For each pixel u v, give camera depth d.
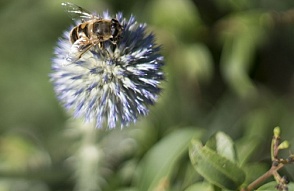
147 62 0.40
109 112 0.41
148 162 0.41
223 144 0.39
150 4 0.52
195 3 0.52
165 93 0.50
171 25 0.51
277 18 0.52
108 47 0.40
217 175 0.38
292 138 0.52
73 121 0.47
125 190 0.45
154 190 0.42
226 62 0.51
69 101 0.41
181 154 0.43
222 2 0.52
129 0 0.52
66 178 0.48
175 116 0.50
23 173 0.48
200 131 0.42
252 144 0.43
